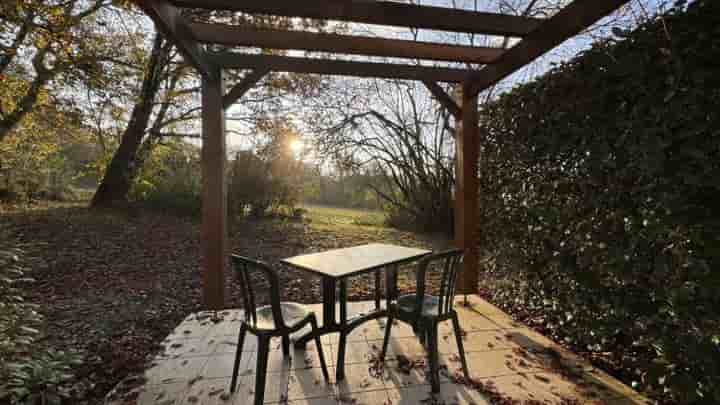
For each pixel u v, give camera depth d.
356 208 12.12
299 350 2.38
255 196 8.43
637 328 1.80
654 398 1.79
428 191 8.77
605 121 1.92
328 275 1.89
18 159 7.99
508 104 2.97
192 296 3.83
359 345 2.46
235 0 2.15
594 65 1.97
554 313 2.53
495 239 3.26
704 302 1.43
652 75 1.61
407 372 2.09
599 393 1.86
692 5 1.43
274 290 1.76
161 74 6.95
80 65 5.15
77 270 4.48
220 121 3.11
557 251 2.40
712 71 1.35
